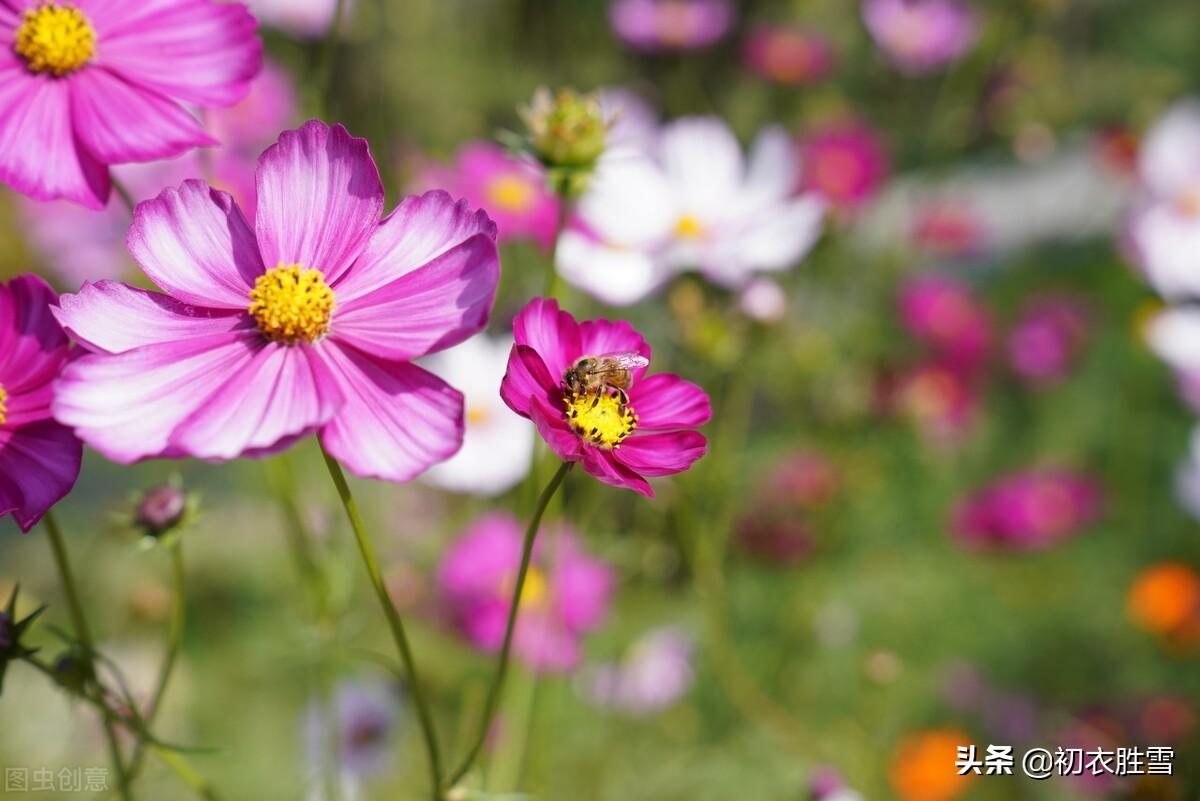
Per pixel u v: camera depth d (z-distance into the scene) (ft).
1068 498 2.76
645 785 2.14
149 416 1.11
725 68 3.85
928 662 2.52
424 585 2.14
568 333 1.24
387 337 1.13
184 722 2.31
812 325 2.46
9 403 1.17
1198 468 2.59
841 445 2.43
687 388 1.25
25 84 1.30
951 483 2.98
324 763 1.66
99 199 1.29
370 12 2.39
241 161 1.82
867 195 2.66
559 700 1.98
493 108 3.58
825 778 1.85
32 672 2.06
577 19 3.66
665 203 1.94
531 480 1.52
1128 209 3.35
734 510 2.35
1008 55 3.08
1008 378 3.45
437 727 2.16
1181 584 2.57
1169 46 4.85
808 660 2.41
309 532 1.65
